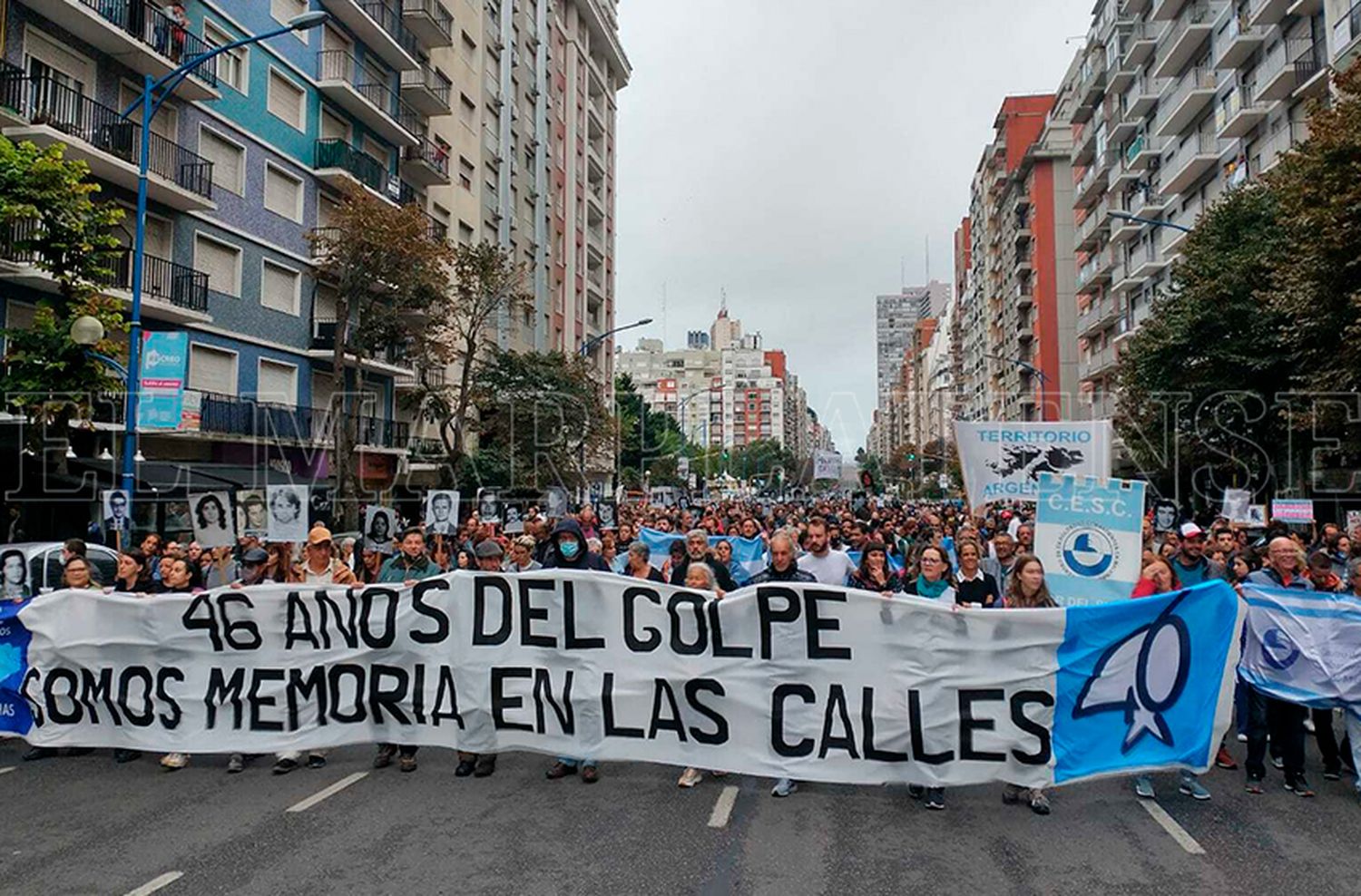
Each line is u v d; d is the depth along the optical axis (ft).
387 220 79.82
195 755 24.64
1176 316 86.94
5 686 24.50
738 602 21.89
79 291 45.16
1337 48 89.40
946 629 21.01
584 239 186.91
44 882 16.11
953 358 371.97
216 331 79.36
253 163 84.74
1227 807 20.18
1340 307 55.11
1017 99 242.37
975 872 16.53
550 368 112.16
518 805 20.25
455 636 23.04
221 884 15.98
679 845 17.83
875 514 77.00
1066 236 213.05
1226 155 125.29
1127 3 154.10
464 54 130.62
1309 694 21.02
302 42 92.32
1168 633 20.53
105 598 24.36
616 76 214.69
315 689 23.41
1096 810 20.04
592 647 22.45
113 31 65.36
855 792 21.38
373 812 19.80
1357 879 16.28
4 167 41.29
